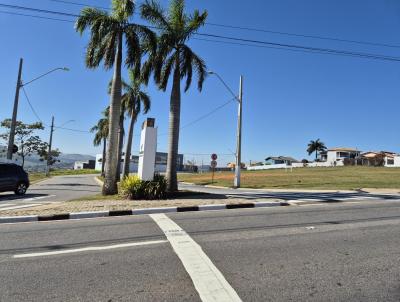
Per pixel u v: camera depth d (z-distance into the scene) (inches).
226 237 336.5
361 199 671.8
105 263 259.4
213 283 219.8
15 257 277.4
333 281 222.2
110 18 787.4
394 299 196.7
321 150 5177.2
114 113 790.5
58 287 215.5
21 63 1101.7
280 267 248.5
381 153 4003.4
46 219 459.2
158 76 816.9
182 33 813.9
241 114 1330.0
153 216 469.1
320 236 339.9
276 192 922.7
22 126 2309.3
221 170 4478.3
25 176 968.9
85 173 3907.5
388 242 316.2
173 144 793.6
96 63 799.1
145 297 200.1
